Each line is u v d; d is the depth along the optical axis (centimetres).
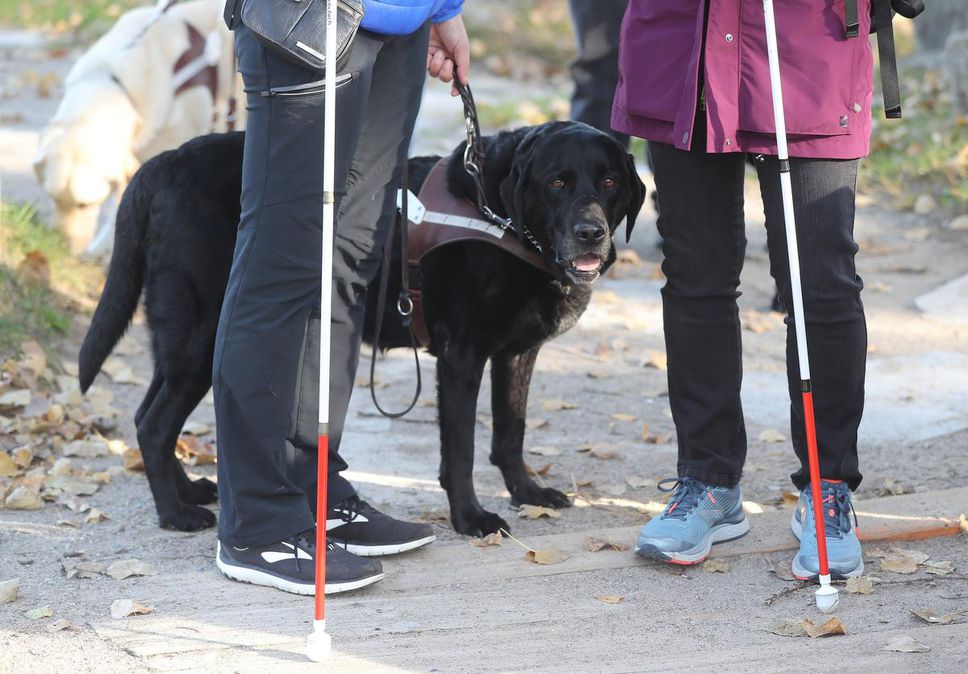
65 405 790
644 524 631
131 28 976
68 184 942
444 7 562
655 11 527
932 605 504
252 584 541
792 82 503
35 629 485
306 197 496
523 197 591
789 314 537
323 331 466
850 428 539
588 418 832
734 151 515
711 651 466
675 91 525
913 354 936
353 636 483
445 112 1847
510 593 534
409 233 616
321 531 459
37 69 2011
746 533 595
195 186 606
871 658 453
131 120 935
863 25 502
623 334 1022
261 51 488
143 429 620
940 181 1409
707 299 548
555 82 2295
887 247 1232
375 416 824
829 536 538
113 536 607
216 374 521
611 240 615
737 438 581
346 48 475
